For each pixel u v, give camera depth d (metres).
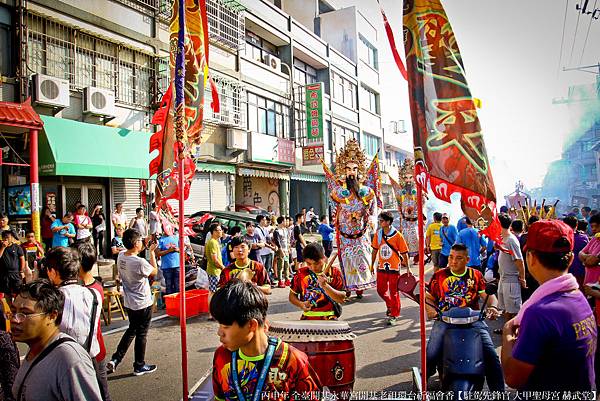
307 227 23.27
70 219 10.84
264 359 2.11
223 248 10.18
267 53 23.02
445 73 3.31
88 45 12.83
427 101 3.28
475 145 3.26
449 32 3.32
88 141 11.88
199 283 9.02
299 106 24.42
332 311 4.32
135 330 5.31
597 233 4.96
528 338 2.12
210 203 18.03
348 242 9.00
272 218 13.84
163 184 4.38
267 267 11.39
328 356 3.48
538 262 2.28
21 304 2.38
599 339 3.66
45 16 11.54
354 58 31.72
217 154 18.03
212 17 17.23
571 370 2.10
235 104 18.98
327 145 27.17
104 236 13.36
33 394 2.29
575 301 2.15
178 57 4.05
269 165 21.48
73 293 3.27
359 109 31.89
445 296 4.05
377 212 9.20
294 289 4.42
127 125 13.90
